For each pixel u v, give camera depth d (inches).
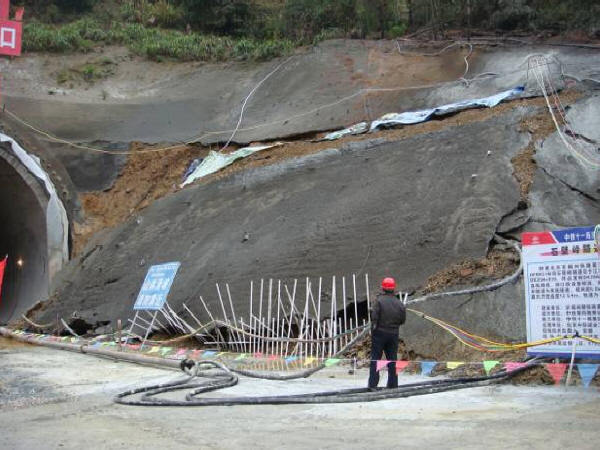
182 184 957.2
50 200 966.4
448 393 355.9
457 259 506.0
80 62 1242.0
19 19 848.9
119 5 1637.6
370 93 975.6
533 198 528.1
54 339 706.8
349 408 318.7
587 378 341.1
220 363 460.8
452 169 605.0
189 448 241.0
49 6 1555.1
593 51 876.6
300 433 261.3
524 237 388.5
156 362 506.0
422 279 508.7
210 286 642.8
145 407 337.1
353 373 445.7
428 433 252.5
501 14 1095.0
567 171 553.0
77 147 1034.7
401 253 542.9
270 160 855.1
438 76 973.2
